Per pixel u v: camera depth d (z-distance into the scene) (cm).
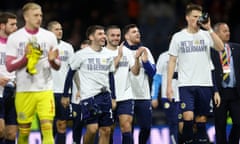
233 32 3897
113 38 2339
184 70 2169
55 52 1816
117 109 2288
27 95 1889
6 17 2077
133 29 2359
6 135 2102
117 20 3966
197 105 2188
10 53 1891
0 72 2067
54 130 2531
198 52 2164
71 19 3906
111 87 2194
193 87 2155
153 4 4031
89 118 2136
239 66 2288
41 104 1886
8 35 2091
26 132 1923
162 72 2669
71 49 2544
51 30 2488
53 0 4019
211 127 2855
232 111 2291
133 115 2355
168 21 3975
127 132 2264
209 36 2178
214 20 3938
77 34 3800
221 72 2283
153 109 3422
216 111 2302
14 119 2091
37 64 1883
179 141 2459
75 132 2538
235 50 2295
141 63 2344
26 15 1895
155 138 2845
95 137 2364
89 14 3941
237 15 3950
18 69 1884
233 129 2297
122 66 2302
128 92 2286
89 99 2138
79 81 2330
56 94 2480
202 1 4022
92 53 2166
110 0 4016
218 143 2302
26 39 1889
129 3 4028
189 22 2180
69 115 2503
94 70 2152
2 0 4053
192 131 2159
